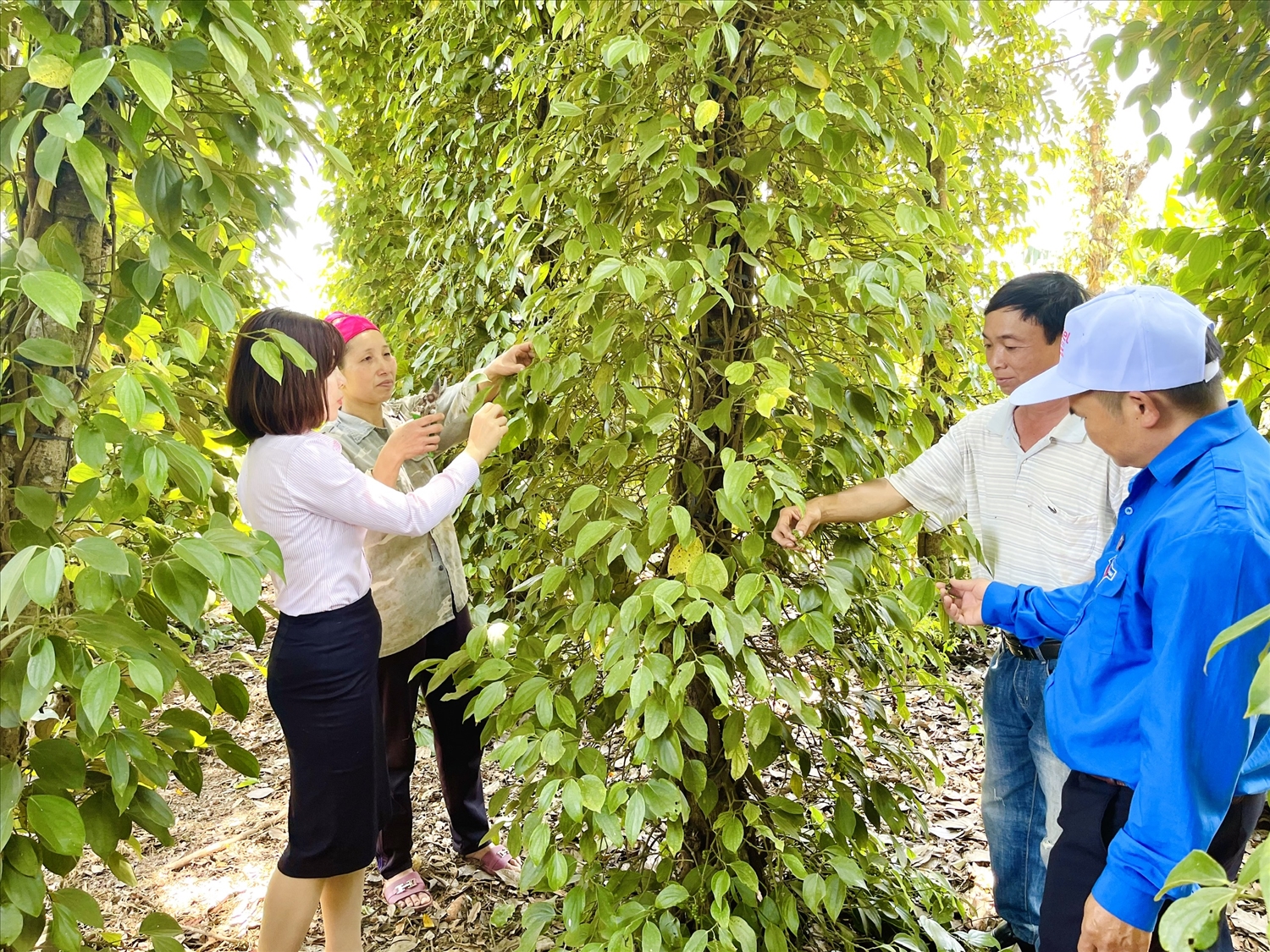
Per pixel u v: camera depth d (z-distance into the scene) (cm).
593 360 149
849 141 142
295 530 157
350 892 177
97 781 124
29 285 94
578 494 147
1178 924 70
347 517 157
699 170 140
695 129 155
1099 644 117
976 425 170
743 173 147
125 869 129
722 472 163
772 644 171
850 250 158
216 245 154
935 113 173
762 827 149
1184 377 108
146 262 114
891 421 165
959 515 175
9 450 117
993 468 167
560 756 137
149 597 131
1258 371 199
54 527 118
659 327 158
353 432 203
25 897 104
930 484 168
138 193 109
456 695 154
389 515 158
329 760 162
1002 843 184
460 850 232
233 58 104
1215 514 100
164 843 128
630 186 161
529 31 288
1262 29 167
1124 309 111
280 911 164
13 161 98
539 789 150
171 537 135
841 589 144
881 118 147
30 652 102
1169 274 298
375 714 169
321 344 156
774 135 152
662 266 138
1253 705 67
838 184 148
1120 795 119
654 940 135
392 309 456
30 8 98
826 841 163
